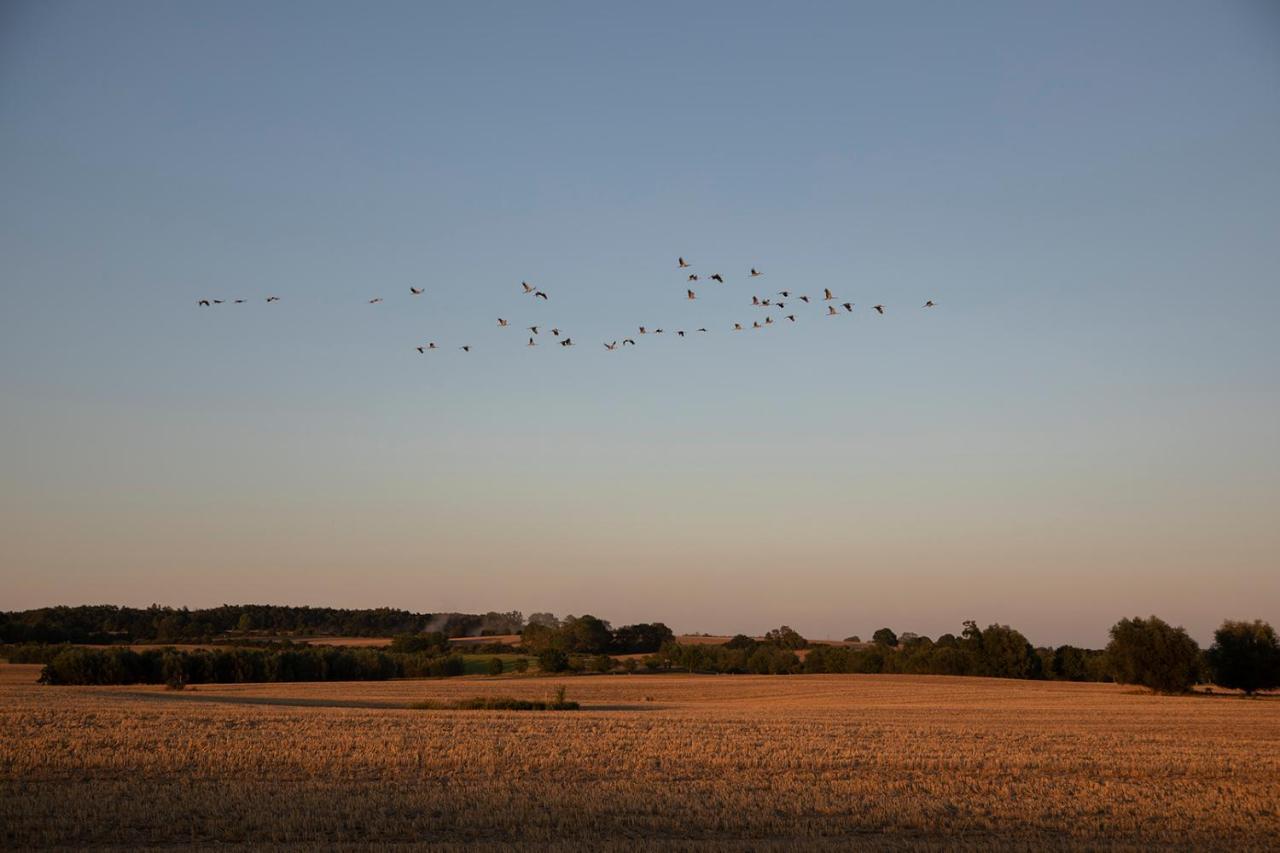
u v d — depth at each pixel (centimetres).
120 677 10844
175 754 3381
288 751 3506
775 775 3281
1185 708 7325
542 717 5488
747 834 2450
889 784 3123
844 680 11844
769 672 15238
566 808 2661
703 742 4116
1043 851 2277
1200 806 2836
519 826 2478
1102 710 7050
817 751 3878
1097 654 13438
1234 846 2380
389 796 2772
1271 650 9369
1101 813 2761
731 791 2945
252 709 5666
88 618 19300
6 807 2542
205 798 2691
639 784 3034
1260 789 3161
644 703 8181
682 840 2338
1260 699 8956
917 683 11250
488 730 4481
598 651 18338
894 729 4959
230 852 2161
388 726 4588
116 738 3741
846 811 2725
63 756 3294
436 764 3338
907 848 2294
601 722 5075
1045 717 6222
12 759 3222
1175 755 3922
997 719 5991
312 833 2370
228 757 3366
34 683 10750
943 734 4700
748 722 5309
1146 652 9588
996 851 2275
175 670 10950
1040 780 3272
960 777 3312
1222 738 4762
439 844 2231
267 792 2798
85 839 2292
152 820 2455
